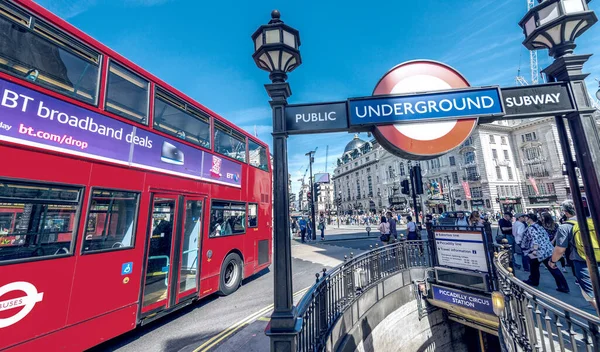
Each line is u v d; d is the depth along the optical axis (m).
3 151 2.74
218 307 5.72
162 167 4.68
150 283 4.34
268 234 8.48
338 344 3.96
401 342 6.36
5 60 2.88
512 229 7.79
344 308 4.53
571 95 2.11
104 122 3.78
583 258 3.51
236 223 6.86
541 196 39.22
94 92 3.71
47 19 3.29
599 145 1.98
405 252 7.53
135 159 4.18
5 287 2.69
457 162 44.59
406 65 2.34
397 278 6.89
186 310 5.57
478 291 6.06
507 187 40.94
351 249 14.60
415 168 9.85
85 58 3.66
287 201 2.35
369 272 6.03
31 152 2.95
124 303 3.78
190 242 5.29
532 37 2.21
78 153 3.40
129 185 4.03
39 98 3.10
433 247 7.21
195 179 5.45
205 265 5.55
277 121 2.39
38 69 3.14
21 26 3.05
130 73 4.31
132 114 4.25
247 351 3.91
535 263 5.94
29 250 2.90
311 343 2.99
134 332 4.57
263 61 2.47
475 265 6.21
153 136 4.57
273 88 2.41
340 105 2.35
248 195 7.49
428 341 7.18
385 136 2.19
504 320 4.09
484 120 2.20
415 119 2.18
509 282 3.74
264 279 8.21
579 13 1.97
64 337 3.08
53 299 3.03
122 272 3.79
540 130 40.75
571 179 2.10
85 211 3.41
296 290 7.16
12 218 2.82
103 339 3.46
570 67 2.11
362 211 69.56
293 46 2.49
